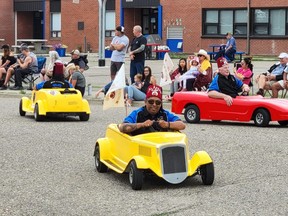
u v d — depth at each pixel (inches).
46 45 2231.8
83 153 520.1
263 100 658.8
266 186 401.4
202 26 2021.4
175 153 392.5
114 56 898.1
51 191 394.9
